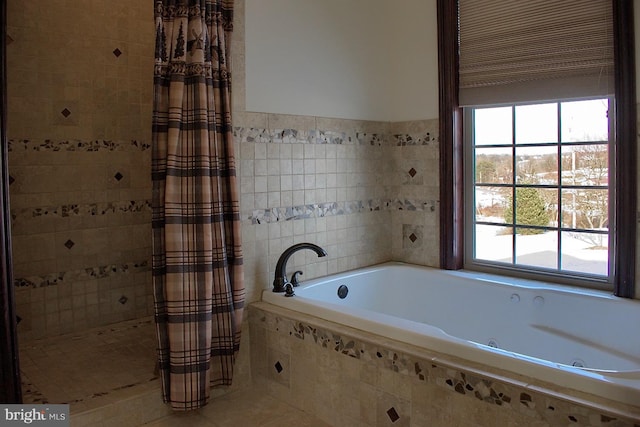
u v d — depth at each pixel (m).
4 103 1.84
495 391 1.61
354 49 3.06
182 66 2.19
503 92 2.73
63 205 3.16
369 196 3.22
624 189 2.30
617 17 2.28
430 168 3.09
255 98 2.58
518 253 2.83
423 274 3.03
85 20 3.18
